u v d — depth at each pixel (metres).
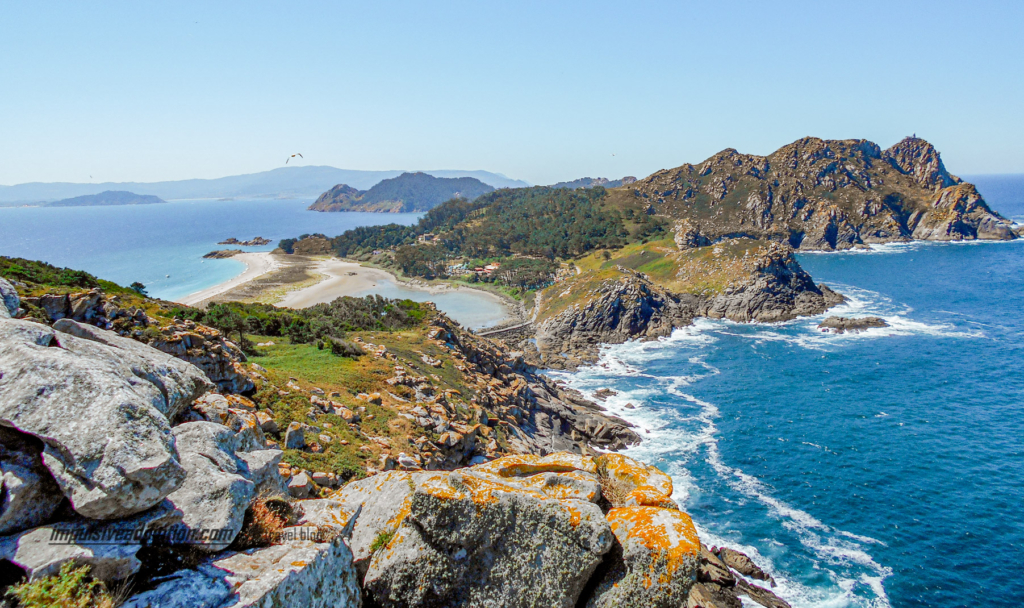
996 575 39.44
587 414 71.12
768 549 42.84
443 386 49.88
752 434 64.81
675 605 8.84
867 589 38.34
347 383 39.44
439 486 10.02
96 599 6.39
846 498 50.03
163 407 8.70
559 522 9.59
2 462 6.94
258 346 51.00
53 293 30.73
